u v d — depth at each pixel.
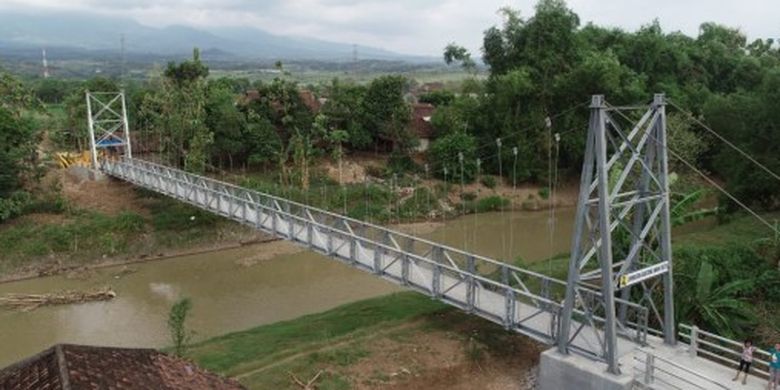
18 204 33.06
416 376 17.14
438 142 45.94
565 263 25.98
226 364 17.94
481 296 18.66
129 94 56.78
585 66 43.84
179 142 44.25
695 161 38.25
